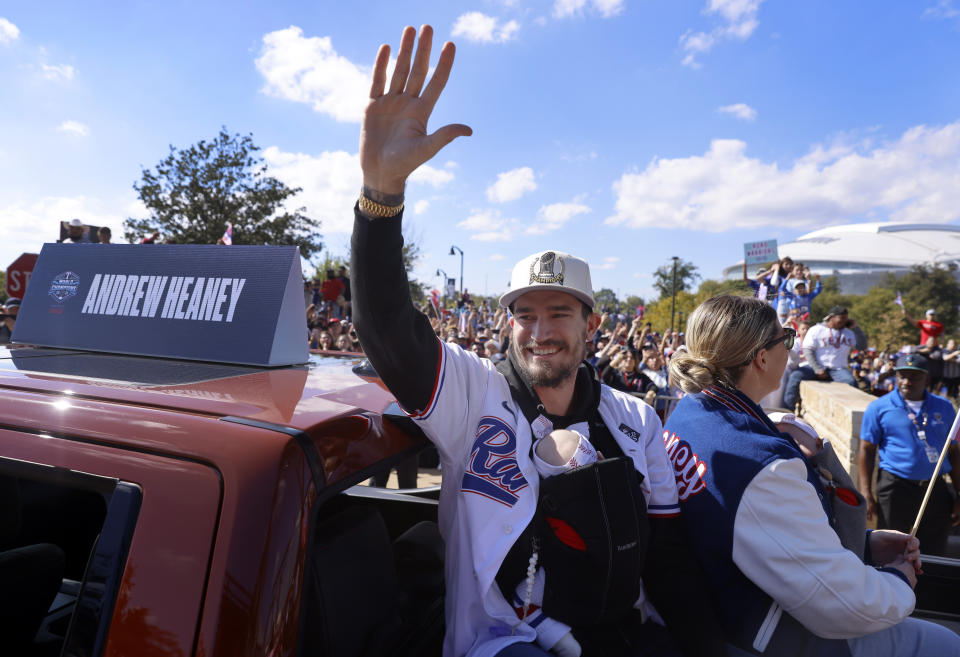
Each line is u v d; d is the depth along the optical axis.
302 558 0.96
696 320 1.79
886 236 128.25
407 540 1.74
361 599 1.27
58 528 1.89
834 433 4.80
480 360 1.61
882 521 4.07
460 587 1.38
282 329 1.60
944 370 11.47
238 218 25.66
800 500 1.45
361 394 1.45
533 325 1.55
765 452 1.49
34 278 1.85
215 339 1.60
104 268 1.79
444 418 1.41
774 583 1.43
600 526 1.30
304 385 1.41
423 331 1.38
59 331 1.74
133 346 1.65
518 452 1.45
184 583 0.88
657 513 1.60
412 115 1.26
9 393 1.14
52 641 1.44
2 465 1.03
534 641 1.35
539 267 1.52
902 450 3.91
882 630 1.49
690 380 1.73
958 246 118.81
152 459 0.97
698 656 1.46
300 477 0.98
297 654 0.94
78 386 1.18
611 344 7.52
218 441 0.98
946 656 1.51
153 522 0.92
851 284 118.19
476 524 1.36
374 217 1.26
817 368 7.00
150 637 0.87
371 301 1.29
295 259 1.67
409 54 1.26
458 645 1.36
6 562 1.27
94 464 0.98
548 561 1.35
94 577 0.92
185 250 1.75
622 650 1.44
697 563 1.59
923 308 61.88
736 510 1.48
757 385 1.78
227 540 0.89
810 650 1.48
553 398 1.60
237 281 1.67
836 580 1.38
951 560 1.99
